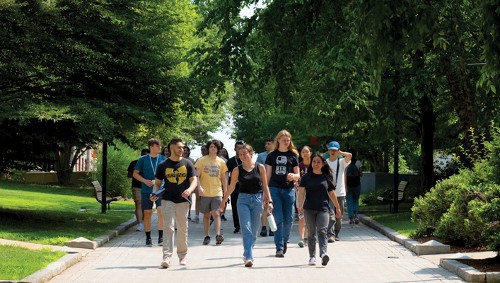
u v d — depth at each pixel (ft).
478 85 41.55
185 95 72.43
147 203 55.42
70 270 40.93
